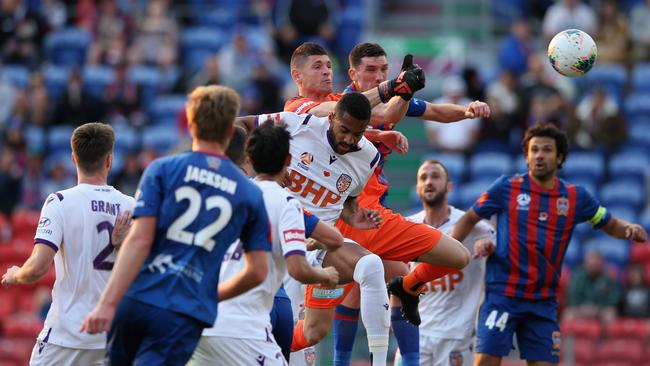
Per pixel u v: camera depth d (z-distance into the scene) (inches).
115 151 2253.9
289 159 854.5
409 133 2277.3
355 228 1000.9
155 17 2556.6
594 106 2196.1
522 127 2185.0
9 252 2034.9
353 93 930.7
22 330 1760.6
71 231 908.0
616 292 1753.2
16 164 2182.6
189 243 753.6
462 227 1186.0
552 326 1168.2
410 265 1201.4
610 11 2488.9
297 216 834.2
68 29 2591.0
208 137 768.9
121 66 2348.7
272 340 861.8
